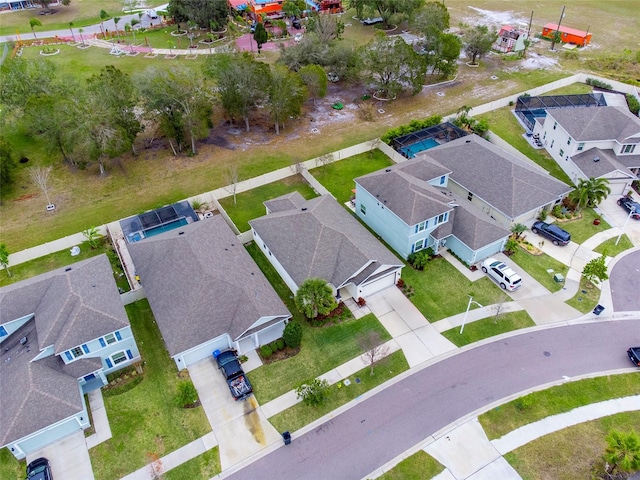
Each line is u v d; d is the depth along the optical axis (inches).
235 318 1280.8
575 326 1373.0
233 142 2320.4
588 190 1724.9
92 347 1200.2
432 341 1341.0
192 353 1270.9
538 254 1624.0
